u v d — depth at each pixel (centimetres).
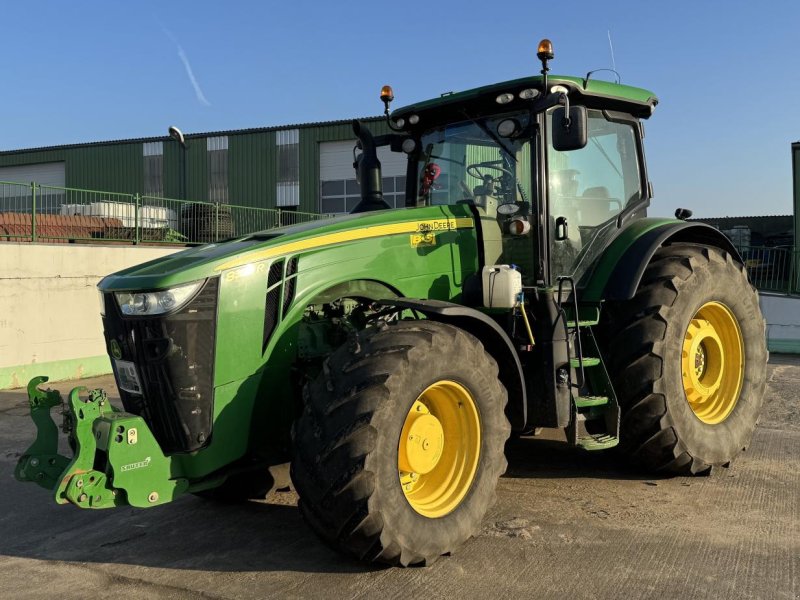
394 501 307
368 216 395
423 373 320
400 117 481
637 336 428
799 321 1140
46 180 2606
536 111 414
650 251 436
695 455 439
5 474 503
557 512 392
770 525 366
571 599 290
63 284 902
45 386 850
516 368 376
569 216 441
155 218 1170
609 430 421
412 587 304
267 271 344
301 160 2277
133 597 306
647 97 485
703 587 298
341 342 378
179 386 319
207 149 2380
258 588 309
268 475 419
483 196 450
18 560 353
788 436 552
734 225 2223
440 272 409
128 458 306
